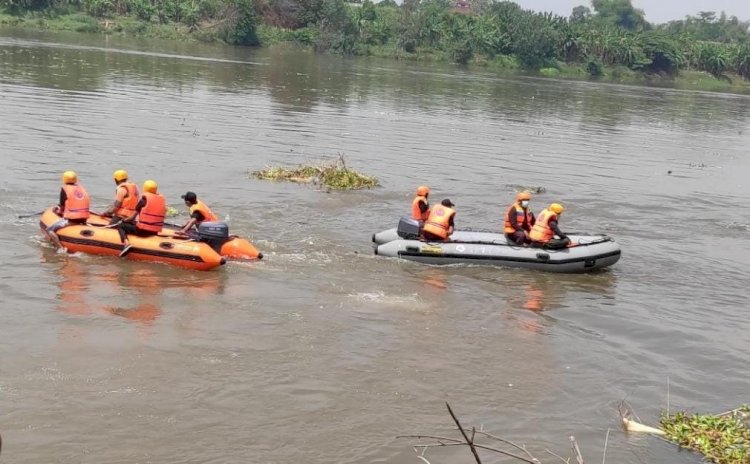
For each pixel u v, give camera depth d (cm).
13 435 770
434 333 1115
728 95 7631
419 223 1477
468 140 2998
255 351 1001
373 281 1319
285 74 5075
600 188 2316
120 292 1159
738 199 2312
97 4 7562
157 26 7681
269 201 1805
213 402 866
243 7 7744
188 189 1842
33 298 1104
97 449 762
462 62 8681
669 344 1147
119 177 1327
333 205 1830
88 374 902
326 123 3097
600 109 4778
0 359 916
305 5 8562
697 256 1655
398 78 5609
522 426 872
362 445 807
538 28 8931
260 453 779
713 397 983
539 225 1467
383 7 10044
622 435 868
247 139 2573
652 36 9806
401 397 916
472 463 789
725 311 1316
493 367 1019
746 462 809
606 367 1048
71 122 2522
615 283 1424
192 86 3878
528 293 1327
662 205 2150
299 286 1258
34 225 1435
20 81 3381
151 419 821
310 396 898
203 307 1130
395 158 2500
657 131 3900
